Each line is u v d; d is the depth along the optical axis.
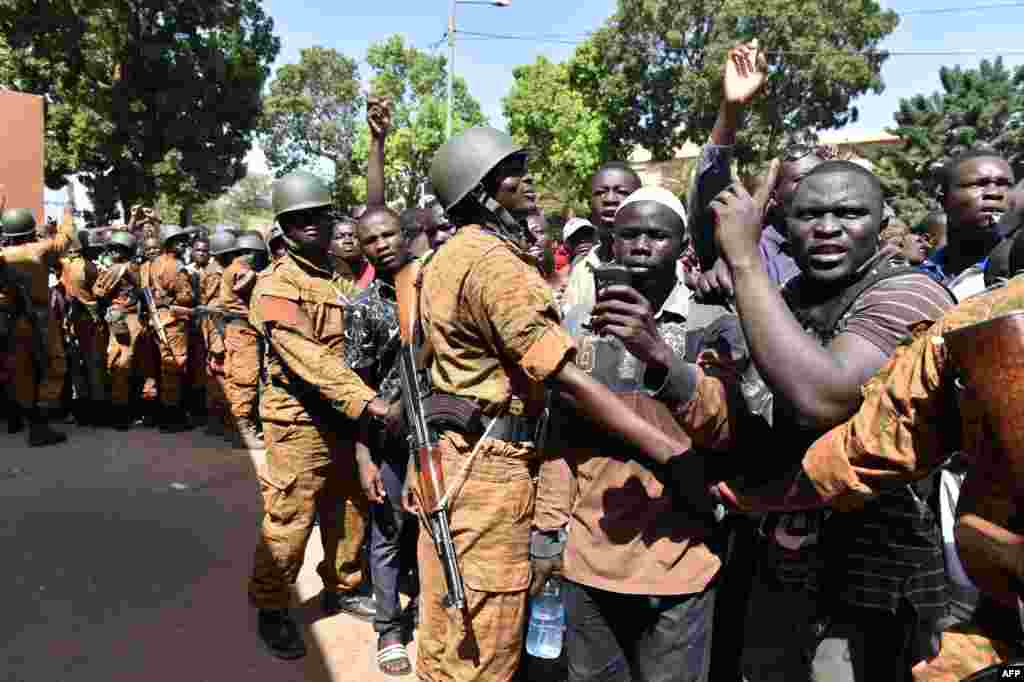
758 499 1.99
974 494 1.50
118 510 5.64
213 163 24.66
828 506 1.84
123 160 22.64
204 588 4.45
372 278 4.87
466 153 2.52
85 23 21.75
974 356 1.36
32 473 6.54
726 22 25.47
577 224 5.29
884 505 1.97
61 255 8.40
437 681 2.60
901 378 1.57
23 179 11.10
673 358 1.96
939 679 1.64
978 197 3.39
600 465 2.46
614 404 2.26
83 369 8.57
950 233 3.61
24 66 21.45
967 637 1.62
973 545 1.47
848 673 1.99
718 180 2.31
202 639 3.86
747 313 1.69
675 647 2.40
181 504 5.88
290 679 3.53
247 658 3.70
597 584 2.42
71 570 4.55
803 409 1.67
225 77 24.38
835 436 1.68
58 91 21.97
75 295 8.38
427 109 37.34
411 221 5.48
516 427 2.54
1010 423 1.32
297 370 3.54
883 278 1.90
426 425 2.61
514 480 2.54
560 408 2.57
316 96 51.69
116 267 8.31
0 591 4.21
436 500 2.50
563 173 31.92
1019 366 1.30
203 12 23.48
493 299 2.33
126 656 3.64
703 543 2.40
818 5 25.28
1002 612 1.57
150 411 8.87
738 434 2.00
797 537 2.11
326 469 3.75
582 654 2.54
